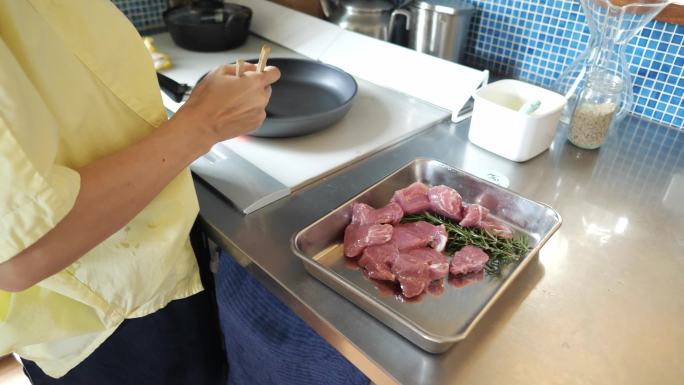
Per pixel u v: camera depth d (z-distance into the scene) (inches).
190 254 30.8
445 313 24.6
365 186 33.6
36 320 25.2
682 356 22.1
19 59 18.1
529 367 21.5
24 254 17.0
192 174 33.1
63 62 19.4
